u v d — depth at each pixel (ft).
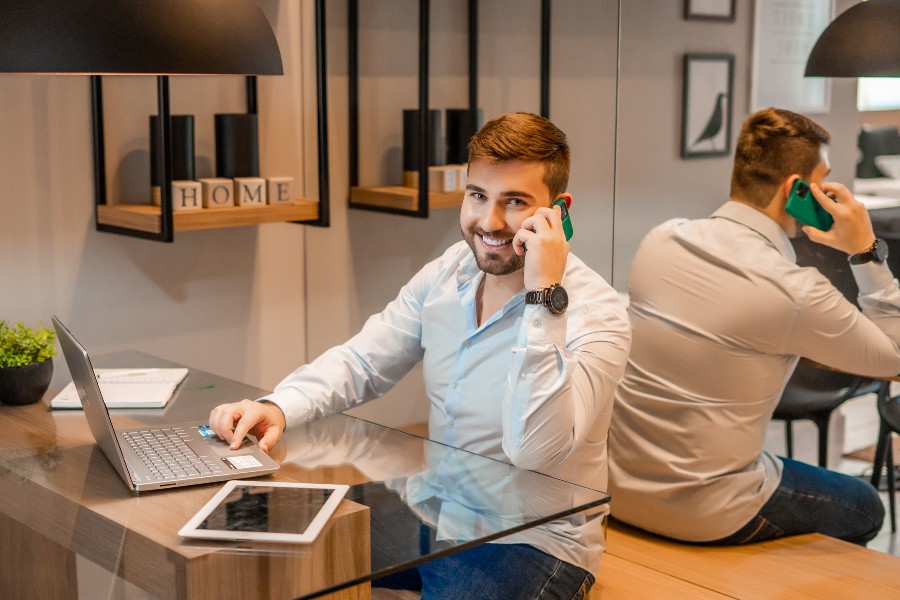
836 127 6.93
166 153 8.86
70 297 9.69
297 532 4.86
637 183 8.34
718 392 7.66
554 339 5.71
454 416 6.65
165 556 4.74
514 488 5.55
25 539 6.72
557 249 5.79
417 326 7.14
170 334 10.41
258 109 10.63
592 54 8.54
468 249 6.88
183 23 5.10
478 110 9.46
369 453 6.15
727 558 7.67
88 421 6.48
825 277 7.08
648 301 8.01
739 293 7.45
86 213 9.68
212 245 10.59
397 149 10.27
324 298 11.19
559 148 6.09
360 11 10.34
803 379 7.48
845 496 7.22
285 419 6.57
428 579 6.26
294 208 9.96
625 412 8.16
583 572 6.23
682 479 7.84
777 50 7.22
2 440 6.62
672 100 7.98
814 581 7.22
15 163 9.21
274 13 10.68
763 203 7.39
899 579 6.93
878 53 6.49
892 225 6.68
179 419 6.93
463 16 9.44
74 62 4.89
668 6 7.98
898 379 6.81
